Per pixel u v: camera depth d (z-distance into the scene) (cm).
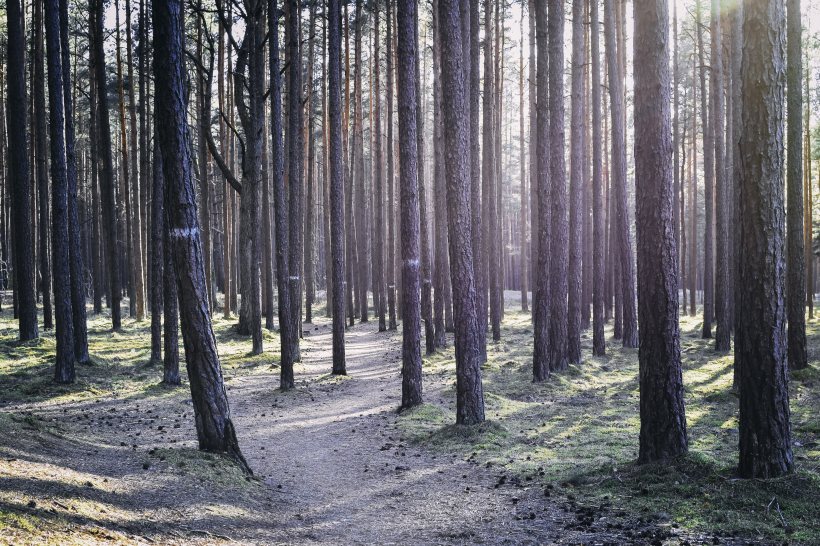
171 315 1555
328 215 3672
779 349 600
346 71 3127
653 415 714
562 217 1614
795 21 1340
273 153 1594
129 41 2889
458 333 1053
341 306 1767
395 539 573
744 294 612
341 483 799
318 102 3828
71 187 1684
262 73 2362
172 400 1380
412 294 1270
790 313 1352
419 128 2588
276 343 2488
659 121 711
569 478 714
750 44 607
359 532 600
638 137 725
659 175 709
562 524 570
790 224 1350
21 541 391
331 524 629
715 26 2245
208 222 3152
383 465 878
